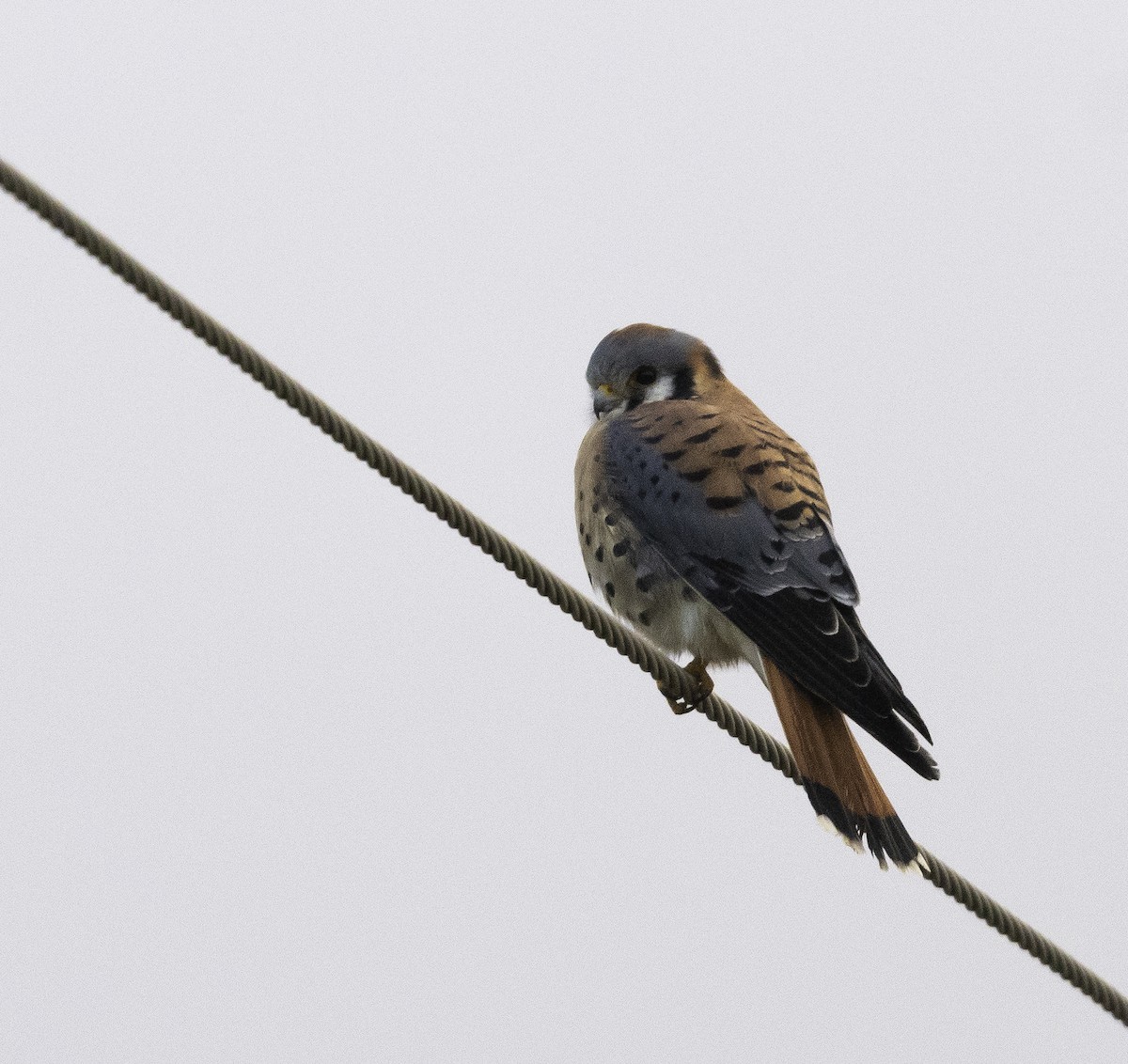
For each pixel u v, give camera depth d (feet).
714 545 35.70
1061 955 33.60
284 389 26.18
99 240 23.59
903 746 31.96
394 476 27.84
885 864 31.35
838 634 33.68
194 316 24.94
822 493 37.06
